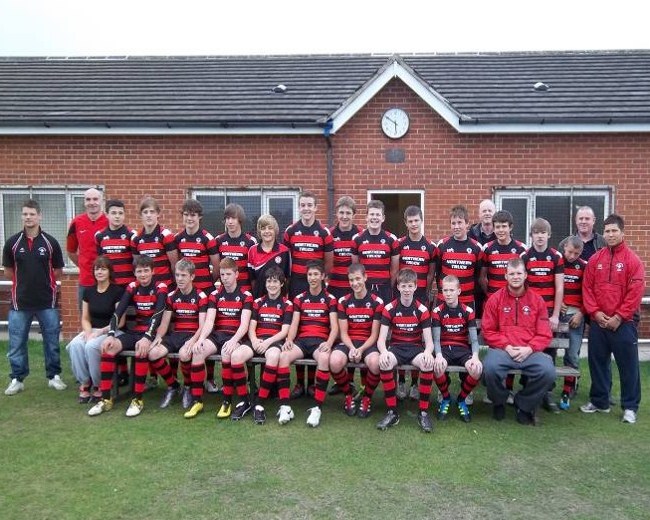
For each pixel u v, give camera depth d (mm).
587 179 8281
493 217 5766
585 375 6898
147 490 3834
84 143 8648
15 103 9109
